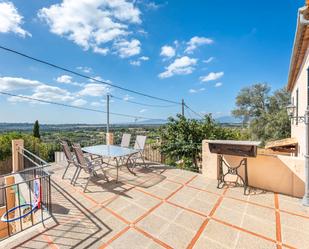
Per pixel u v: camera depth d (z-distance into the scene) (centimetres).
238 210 290
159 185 398
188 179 435
